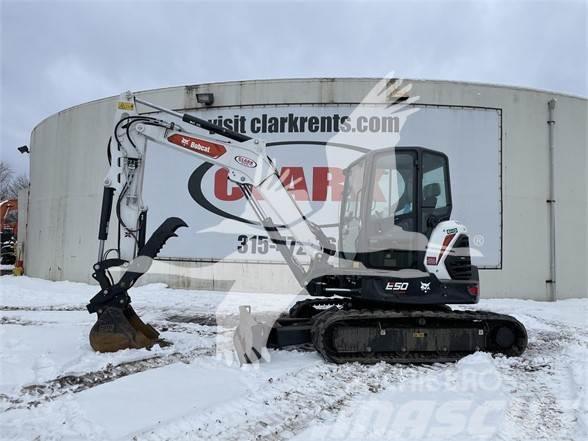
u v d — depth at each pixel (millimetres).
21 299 10992
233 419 3891
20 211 17656
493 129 11305
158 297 10766
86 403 4145
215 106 11781
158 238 5918
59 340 6473
